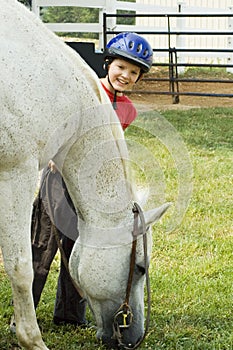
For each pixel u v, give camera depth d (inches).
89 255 154.9
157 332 188.2
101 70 524.4
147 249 153.4
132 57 165.8
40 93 151.3
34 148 154.1
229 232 275.6
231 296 213.5
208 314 200.7
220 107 541.3
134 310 156.4
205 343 182.9
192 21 802.8
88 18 1359.5
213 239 266.2
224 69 745.0
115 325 156.7
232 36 754.2
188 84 653.3
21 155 152.8
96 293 155.1
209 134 436.8
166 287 218.4
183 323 194.9
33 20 156.0
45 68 152.0
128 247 153.6
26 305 159.8
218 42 800.3
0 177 153.9
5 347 181.3
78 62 159.9
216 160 376.2
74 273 160.2
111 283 154.1
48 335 186.2
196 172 349.1
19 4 157.8
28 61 150.3
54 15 1358.3
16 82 148.5
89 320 199.2
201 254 252.4
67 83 154.7
